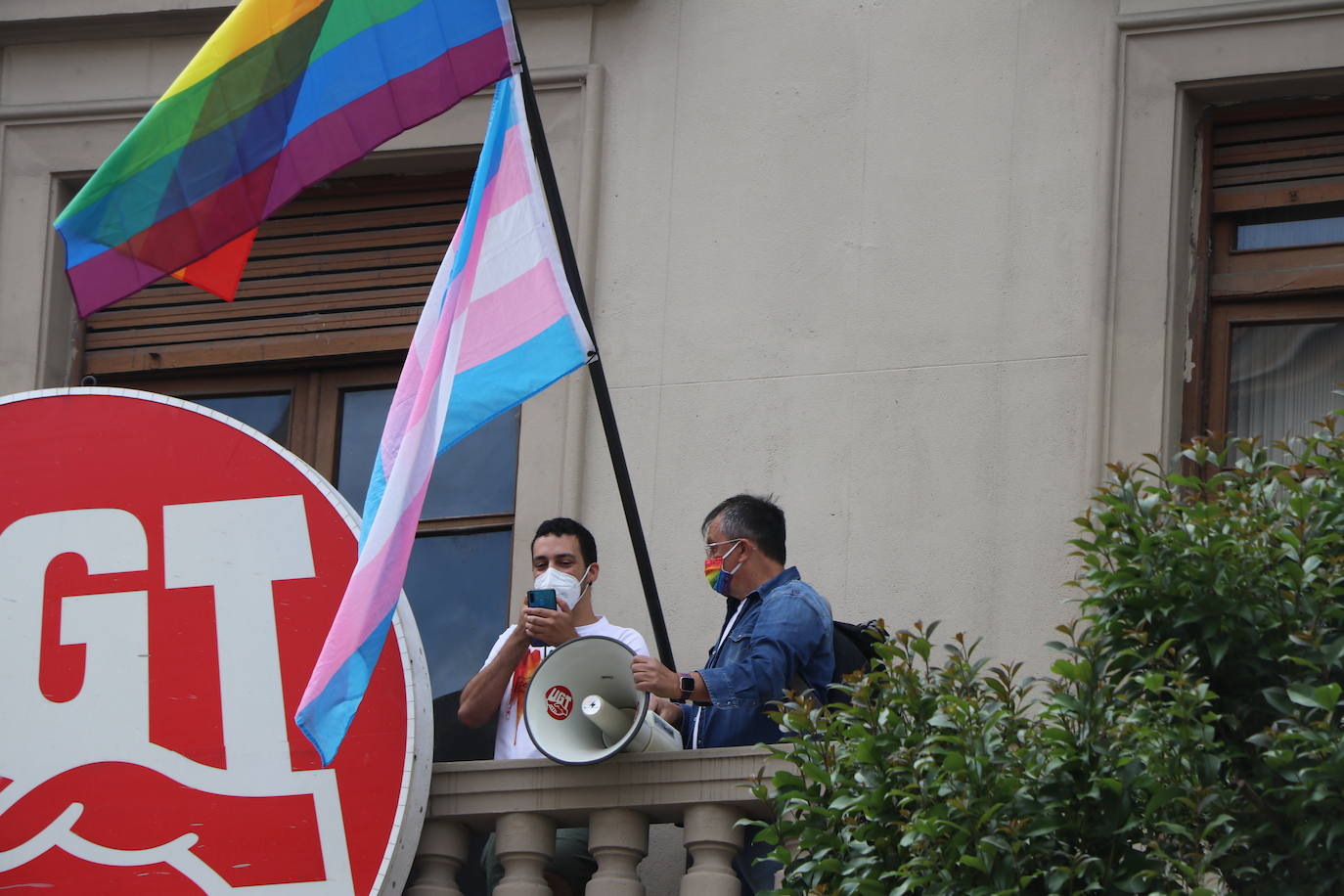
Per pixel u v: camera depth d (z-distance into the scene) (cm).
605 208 1655
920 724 1093
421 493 1312
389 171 1733
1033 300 1546
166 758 1405
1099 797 1038
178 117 1402
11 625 1452
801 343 1585
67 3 1795
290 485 1447
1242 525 1083
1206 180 1559
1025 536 1498
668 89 1669
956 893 1037
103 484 1472
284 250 1744
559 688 1313
